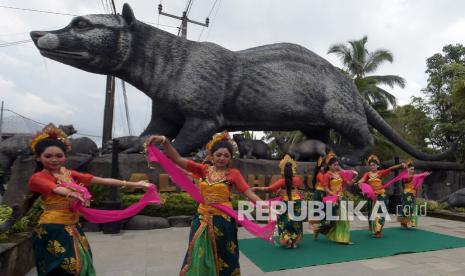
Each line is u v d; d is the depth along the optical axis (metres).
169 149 3.19
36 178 2.82
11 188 7.53
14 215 4.12
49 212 2.83
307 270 4.34
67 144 3.01
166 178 8.50
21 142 8.60
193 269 2.96
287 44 10.78
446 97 18.02
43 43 7.79
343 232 5.83
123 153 8.86
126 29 8.59
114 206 6.92
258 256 5.00
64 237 2.79
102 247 5.54
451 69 12.77
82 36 8.07
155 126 9.72
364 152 10.89
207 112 8.93
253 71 9.72
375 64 19.86
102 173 8.16
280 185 5.65
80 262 2.78
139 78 8.80
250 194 3.13
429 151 21.14
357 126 10.79
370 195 6.48
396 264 4.63
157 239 6.20
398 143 12.62
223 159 3.15
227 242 3.06
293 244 5.49
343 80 11.08
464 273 4.24
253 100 9.62
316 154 10.88
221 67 9.27
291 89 10.02
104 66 8.45
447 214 9.44
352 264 4.62
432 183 14.70
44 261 2.77
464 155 16.47
